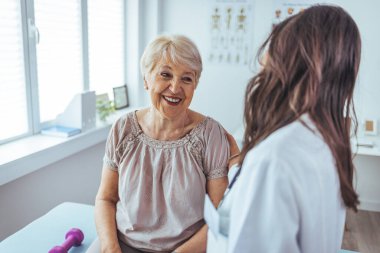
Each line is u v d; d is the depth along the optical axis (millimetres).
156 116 1329
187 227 1278
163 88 1265
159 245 1290
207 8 3299
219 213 801
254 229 655
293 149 643
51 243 1505
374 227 2928
